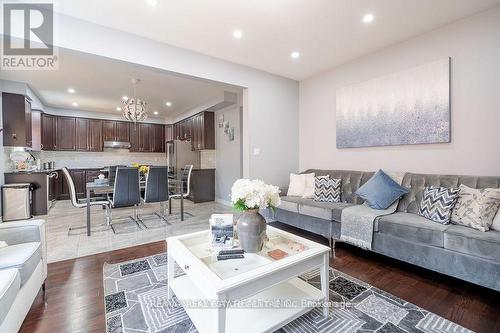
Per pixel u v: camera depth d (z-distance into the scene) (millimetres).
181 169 6074
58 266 2402
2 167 4281
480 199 2014
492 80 2359
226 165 5789
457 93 2584
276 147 4109
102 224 3934
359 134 3457
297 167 4398
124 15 2424
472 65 2475
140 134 7738
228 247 1771
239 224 1720
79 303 1784
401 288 1993
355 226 2559
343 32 2779
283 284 1808
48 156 6469
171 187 4703
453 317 1619
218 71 3432
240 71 3656
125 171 3598
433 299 1832
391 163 3166
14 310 1370
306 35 2836
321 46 3111
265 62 3602
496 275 1704
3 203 4098
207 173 6109
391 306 1747
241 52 3266
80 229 3662
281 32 2766
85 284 2055
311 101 4211
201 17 2467
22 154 4758
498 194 1987
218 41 2959
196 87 4684
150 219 4250
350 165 3650
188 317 1633
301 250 1709
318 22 2572
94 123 7020
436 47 2721
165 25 2609
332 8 2338
